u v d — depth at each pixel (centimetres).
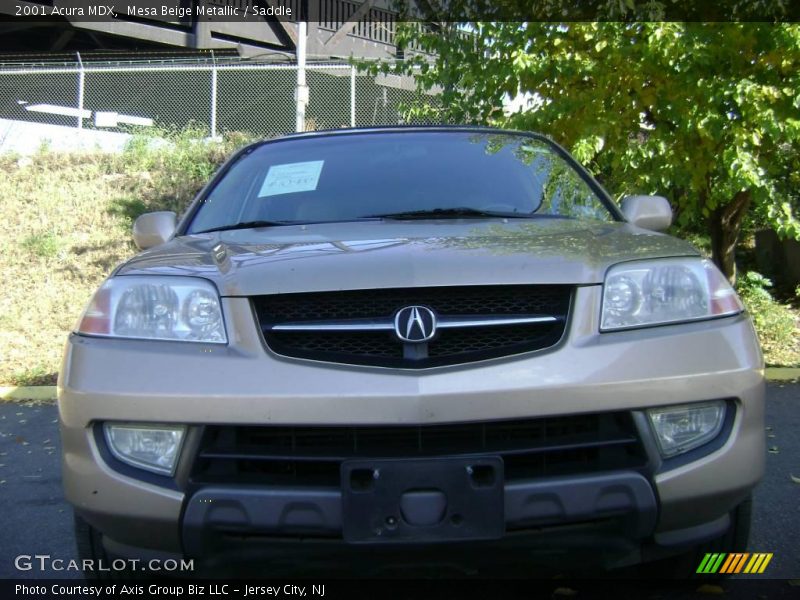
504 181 346
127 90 1339
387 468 213
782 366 610
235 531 220
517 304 233
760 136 529
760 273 842
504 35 550
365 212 325
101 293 250
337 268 237
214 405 220
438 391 216
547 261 240
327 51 1403
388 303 231
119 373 229
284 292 232
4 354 688
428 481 213
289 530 217
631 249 255
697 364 229
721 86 506
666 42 488
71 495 233
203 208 351
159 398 223
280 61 1316
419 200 331
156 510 222
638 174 558
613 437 224
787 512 341
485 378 219
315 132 400
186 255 267
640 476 221
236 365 224
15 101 1355
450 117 609
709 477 227
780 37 495
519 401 217
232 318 232
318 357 225
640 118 572
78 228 987
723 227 678
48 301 807
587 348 227
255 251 262
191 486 221
